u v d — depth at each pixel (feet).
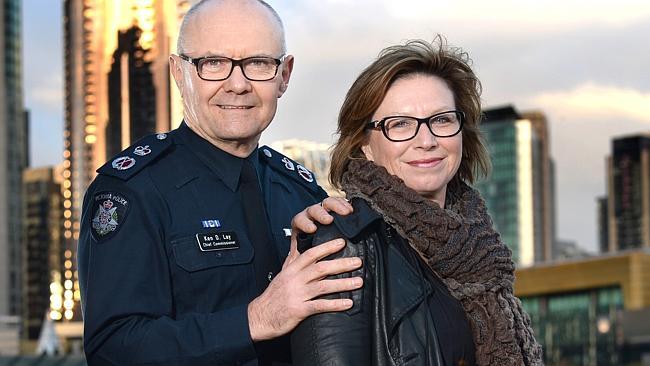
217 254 11.18
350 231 9.54
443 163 10.57
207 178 11.63
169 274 11.00
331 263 9.41
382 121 10.48
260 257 11.48
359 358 9.38
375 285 9.66
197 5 11.74
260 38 11.52
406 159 10.44
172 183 11.39
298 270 9.57
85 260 11.03
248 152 11.94
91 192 11.30
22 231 351.67
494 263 10.27
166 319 10.41
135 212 10.96
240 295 11.24
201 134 11.80
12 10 377.71
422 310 9.66
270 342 10.98
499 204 559.79
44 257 349.61
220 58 11.44
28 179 363.15
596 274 246.27
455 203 11.05
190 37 11.57
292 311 9.48
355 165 10.46
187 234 11.18
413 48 10.63
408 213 9.93
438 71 10.70
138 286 10.60
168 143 11.67
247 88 11.47
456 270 10.07
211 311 11.04
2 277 350.02
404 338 9.56
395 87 10.52
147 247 10.83
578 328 247.50
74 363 117.08
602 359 244.42
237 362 10.62
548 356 253.85
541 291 257.14
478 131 11.28
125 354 10.28
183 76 11.76
